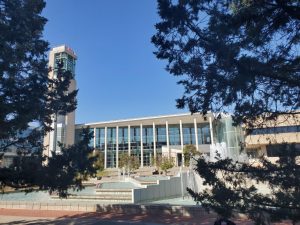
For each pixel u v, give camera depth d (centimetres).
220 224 705
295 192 555
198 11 595
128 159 6369
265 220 565
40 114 1064
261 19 511
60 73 1152
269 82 584
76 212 1648
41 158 1012
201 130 7838
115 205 1597
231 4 564
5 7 998
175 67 631
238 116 650
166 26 608
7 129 998
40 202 1856
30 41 1062
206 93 636
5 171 969
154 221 1279
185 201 2017
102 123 8256
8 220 1462
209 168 622
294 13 475
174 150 7069
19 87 1016
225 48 563
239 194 582
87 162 998
